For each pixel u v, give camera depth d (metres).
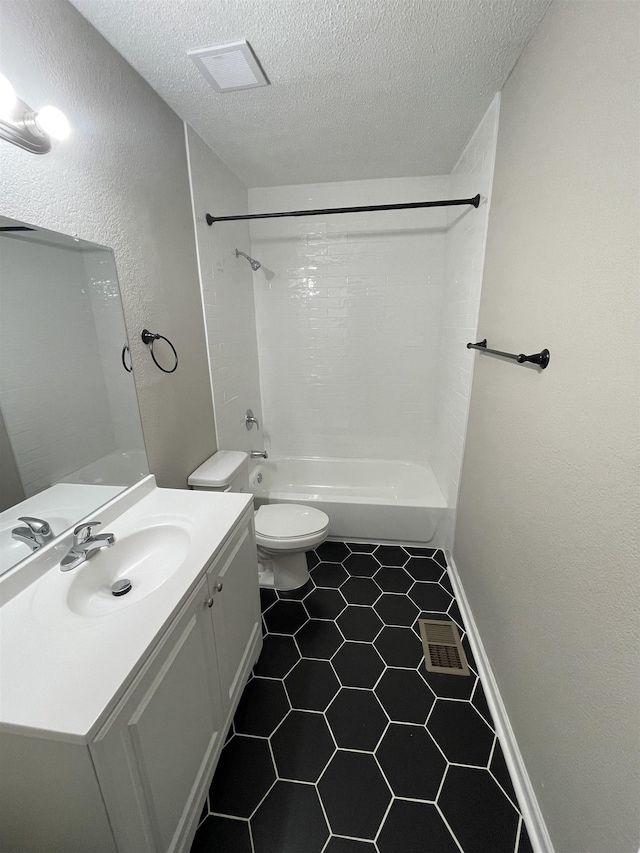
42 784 0.66
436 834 1.03
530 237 1.16
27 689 0.66
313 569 2.17
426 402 2.85
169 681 0.84
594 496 0.78
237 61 1.27
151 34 1.15
